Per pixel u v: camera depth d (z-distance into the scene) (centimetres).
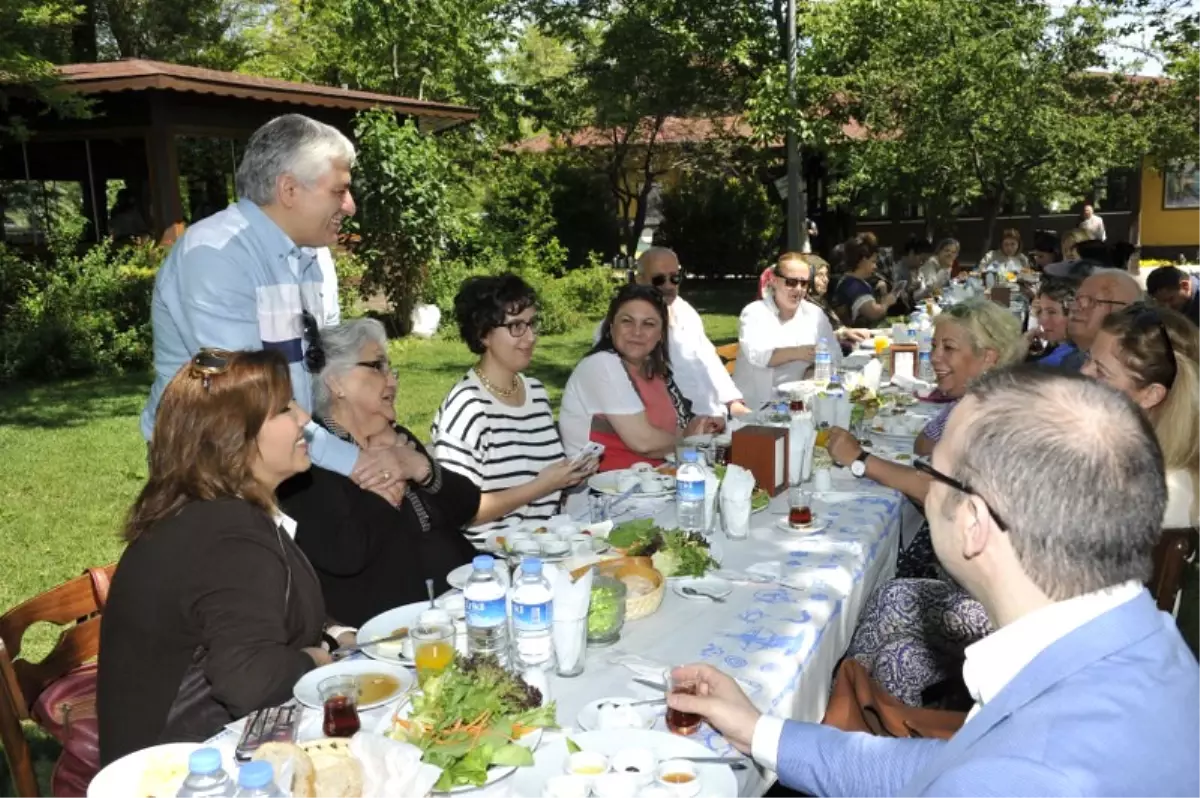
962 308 407
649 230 2647
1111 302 426
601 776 159
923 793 121
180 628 196
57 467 712
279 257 296
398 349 1262
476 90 1906
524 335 339
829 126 1617
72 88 1093
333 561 267
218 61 2508
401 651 212
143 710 198
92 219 1341
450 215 1398
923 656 273
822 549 286
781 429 344
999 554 127
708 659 215
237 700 192
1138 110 1692
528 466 345
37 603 242
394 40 1748
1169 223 2456
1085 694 117
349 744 162
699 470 299
